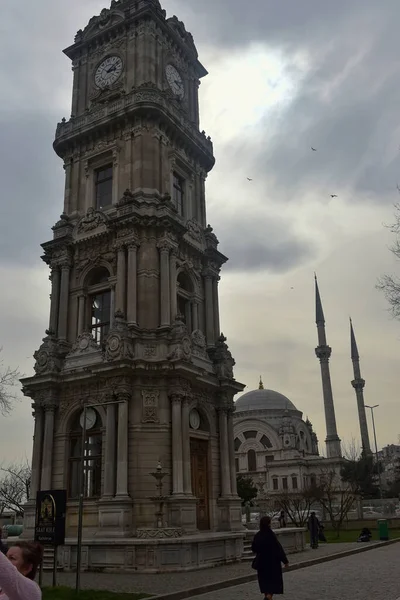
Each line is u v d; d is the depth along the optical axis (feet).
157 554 95.76
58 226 147.64
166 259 134.21
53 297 143.33
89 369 124.98
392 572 87.61
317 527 140.87
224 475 136.26
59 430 129.18
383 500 291.99
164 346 125.80
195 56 176.45
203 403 135.74
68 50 168.04
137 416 120.47
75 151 156.35
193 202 160.45
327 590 71.15
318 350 390.63
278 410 470.39
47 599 66.59
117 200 144.25
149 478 116.67
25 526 124.06
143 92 148.15
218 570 95.66
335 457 390.21
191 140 159.74
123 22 159.02
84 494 123.03
